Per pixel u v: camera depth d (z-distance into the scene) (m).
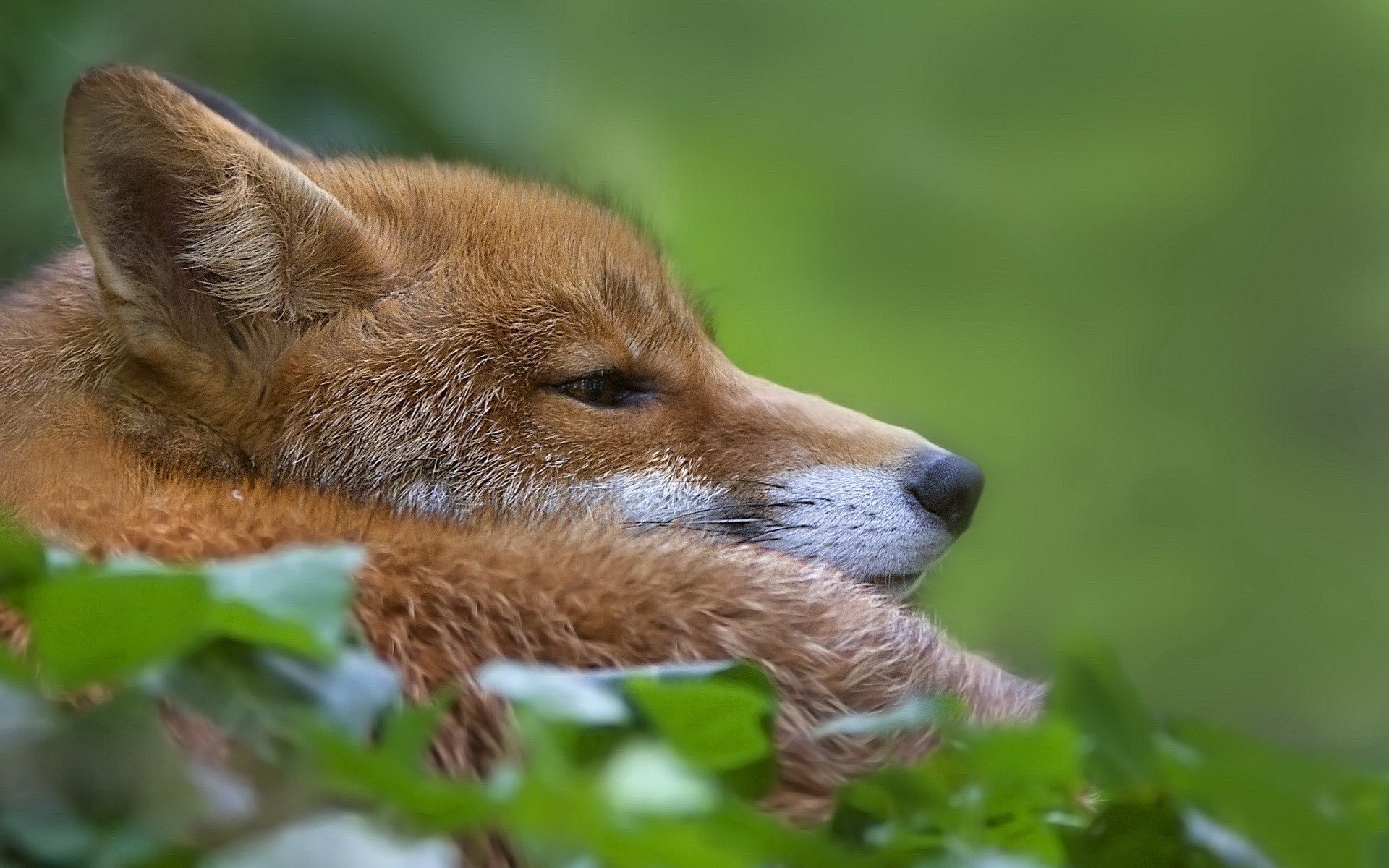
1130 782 3.42
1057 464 5.87
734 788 3.41
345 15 3.86
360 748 2.98
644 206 4.61
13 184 3.79
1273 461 5.94
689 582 3.46
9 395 3.53
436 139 3.87
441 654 3.44
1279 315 6.11
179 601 3.12
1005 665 3.58
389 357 3.55
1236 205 6.17
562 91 4.37
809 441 3.58
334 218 3.54
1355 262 6.19
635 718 3.41
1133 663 5.56
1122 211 6.15
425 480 3.55
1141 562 5.77
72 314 3.54
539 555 3.46
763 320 5.14
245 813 3.11
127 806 3.07
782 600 3.46
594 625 3.45
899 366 5.61
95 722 3.12
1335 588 5.77
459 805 2.94
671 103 5.48
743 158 5.50
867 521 3.57
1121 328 6.08
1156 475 5.90
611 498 3.56
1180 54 6.15
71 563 3.40
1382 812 3.42
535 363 3.56
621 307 3.57
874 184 5.65
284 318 3.54
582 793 2.87
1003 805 3.42
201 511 3.47
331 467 3.54
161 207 3.53
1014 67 6.04
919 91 5.96
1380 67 6.23
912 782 3.41
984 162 6.01
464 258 3.56
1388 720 5.36
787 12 5.75
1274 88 6.19
